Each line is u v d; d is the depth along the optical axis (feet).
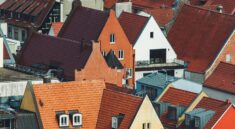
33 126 600.80
